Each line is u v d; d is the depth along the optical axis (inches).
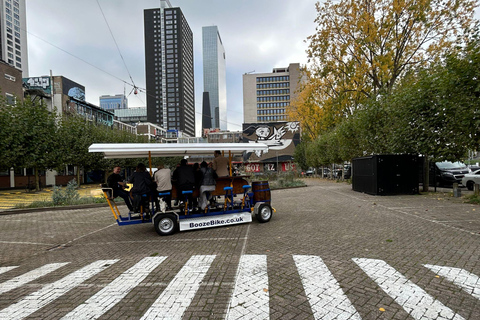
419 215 314.3
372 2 785.6
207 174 300.8
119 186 289.9
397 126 581.9
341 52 831.1
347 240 227.0
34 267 203.5
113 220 396.2
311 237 242.7
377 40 781.3
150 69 3887.8
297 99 1758.1
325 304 123.4
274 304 125.1
